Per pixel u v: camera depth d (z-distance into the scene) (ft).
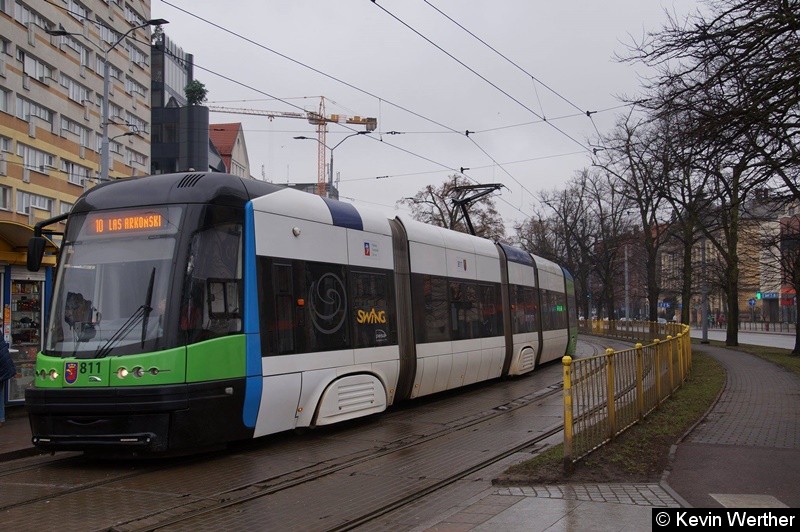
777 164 38.78
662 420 40.47
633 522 21.18
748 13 36.35
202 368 31.42
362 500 25.68
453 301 55.42
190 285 31.71
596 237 184.24
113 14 159.94
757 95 36.22
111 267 32.55
